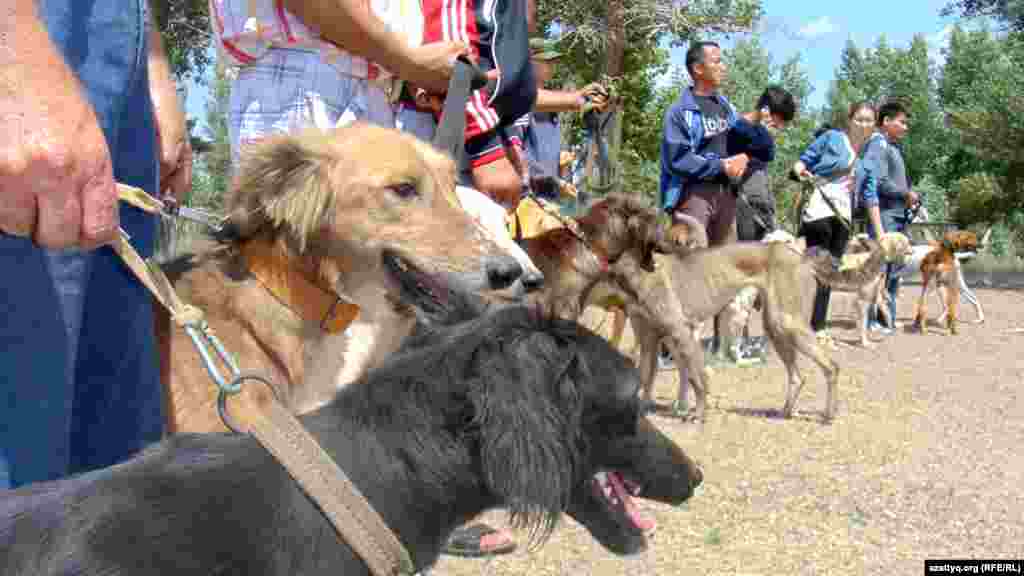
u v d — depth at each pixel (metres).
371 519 1.59
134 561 1.46
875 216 11.51
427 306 2.77
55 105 1.60
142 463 1.60
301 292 2.66
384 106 3.59
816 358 7.28
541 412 1.59
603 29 19.69
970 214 28.88
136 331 2.17
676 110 8.56
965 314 14.84
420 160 2.85
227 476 1.58
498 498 1.73
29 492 1.57
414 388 1.71
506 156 4.09
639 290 6.93
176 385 2.51
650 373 7.52
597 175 7.42
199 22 17.03
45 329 1.93
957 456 6.23
